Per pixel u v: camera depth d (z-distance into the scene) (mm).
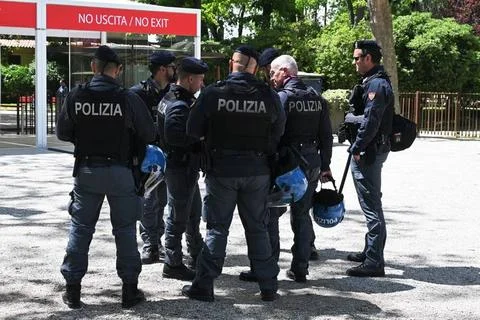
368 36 26938
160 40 17484
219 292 5473
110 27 16203
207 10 30703
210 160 4988
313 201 5781
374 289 5613
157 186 6137
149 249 6367
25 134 20312
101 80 4871
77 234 4953
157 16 16859
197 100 4957
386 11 21438
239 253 6770
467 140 21359
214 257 5164
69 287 4988
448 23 27438
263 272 5188
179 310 4996
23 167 12828
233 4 31328
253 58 4996
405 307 5160
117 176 4848
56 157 14422
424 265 6391
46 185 10758
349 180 11867
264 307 5102
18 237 7254
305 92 5602
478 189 11109
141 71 17562
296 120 5523
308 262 6246
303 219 5746
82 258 4969
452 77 27203
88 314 4883
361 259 6504
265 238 5184
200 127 4953
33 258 6410
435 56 26891
